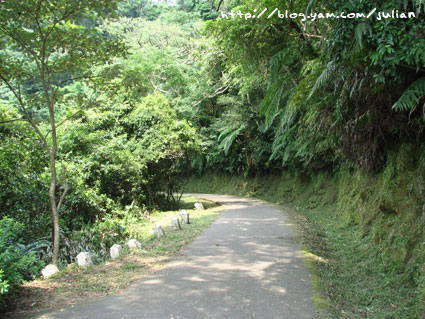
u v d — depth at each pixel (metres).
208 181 28.17
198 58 19.69
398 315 3.83
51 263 6.41
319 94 6.50
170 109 14.87
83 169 10.92
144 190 14.51
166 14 25.42
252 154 20.17
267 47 8.80
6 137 8.15
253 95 17.64
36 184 8.69
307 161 12.85
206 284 4.82
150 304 4.16
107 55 6.91
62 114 12.63
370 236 6.68
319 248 7.19
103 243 8.28
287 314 3.78
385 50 3.69
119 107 13.77
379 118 5.61
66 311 4.05
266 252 6.67
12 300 4.47
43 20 6.27
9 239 5.66
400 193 5.79
